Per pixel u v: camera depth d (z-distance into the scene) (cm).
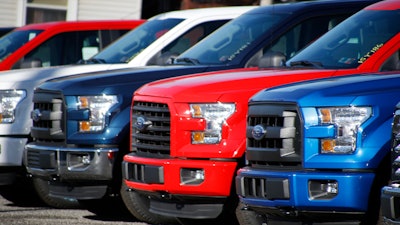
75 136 1755
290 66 1585
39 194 1917
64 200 1919
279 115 1309
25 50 2491
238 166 1449
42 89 1828
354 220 1260
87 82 1761
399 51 1469
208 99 1477
